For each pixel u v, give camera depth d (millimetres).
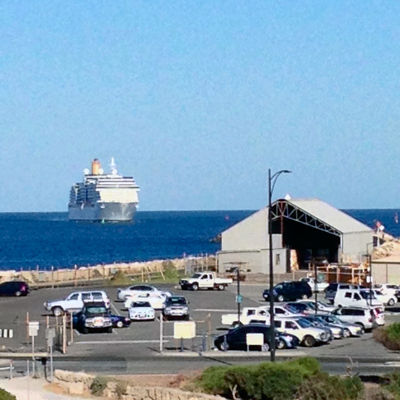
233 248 167750
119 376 67375
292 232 172875
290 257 169000
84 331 97812
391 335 62344
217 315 112562
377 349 86000
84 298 113750
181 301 110000
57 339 92562
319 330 88750
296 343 87250
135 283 158125
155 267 183125
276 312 100062
